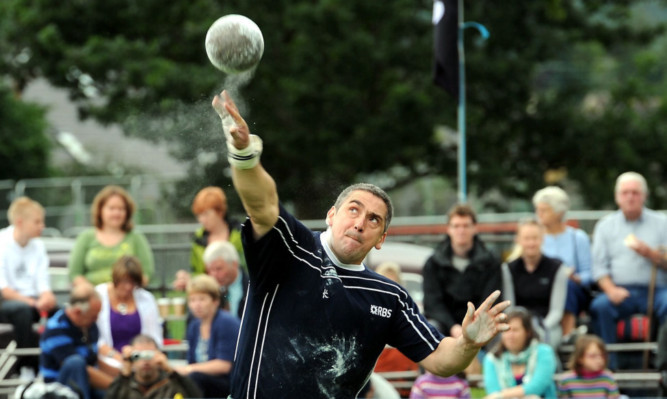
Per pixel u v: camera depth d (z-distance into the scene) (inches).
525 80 2361.0
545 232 1070.4
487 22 2352.4
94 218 1032.8
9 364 936.3
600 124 2438.5
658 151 2432.3
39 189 1979.6
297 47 2169.0
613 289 1011.9
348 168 2247.8
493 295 484.7
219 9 2206.0
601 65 4057.6
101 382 865.5
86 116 2297.0
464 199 1152.8
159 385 820.0
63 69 2154.3
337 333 482.6
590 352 885.2
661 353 936.3
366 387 847.1
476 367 965.2
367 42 2166.6
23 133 2605.8
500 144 2417.6
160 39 2230.6
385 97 2258.9
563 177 2541.8
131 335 914.1
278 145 2198.6
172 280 1218.0
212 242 1021.8
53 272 1187.9
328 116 2225.6
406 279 1113.4
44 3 2218.3
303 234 476.7
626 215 1030.4
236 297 936.3
